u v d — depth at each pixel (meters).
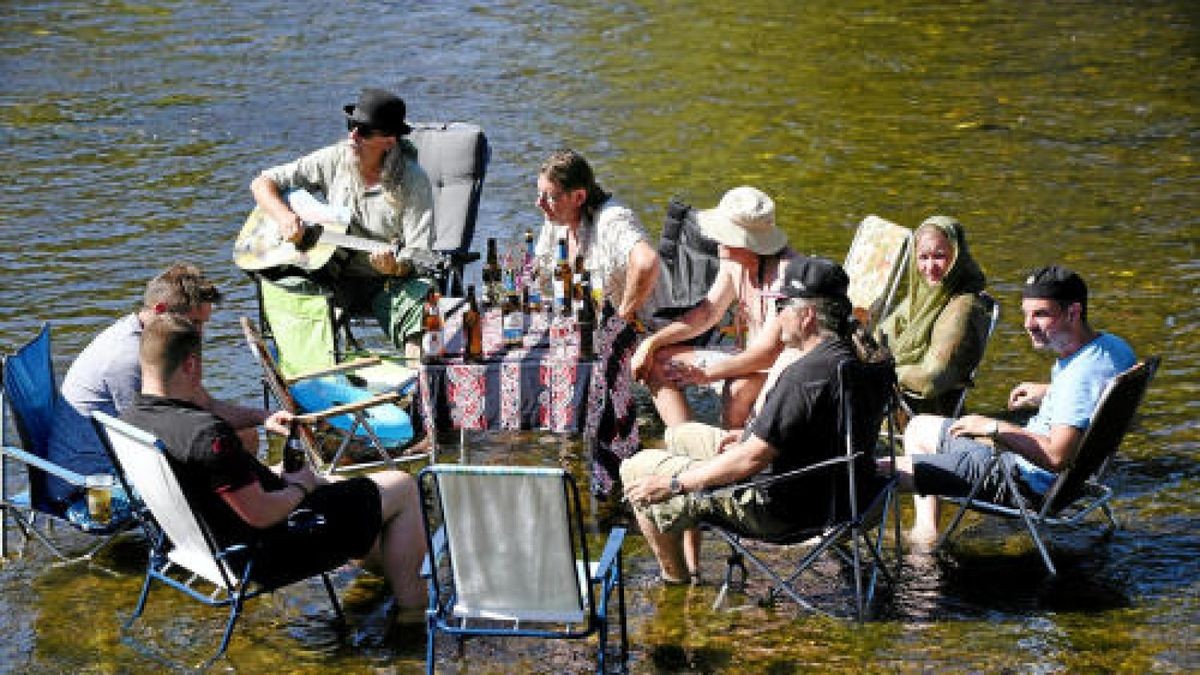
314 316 9.81
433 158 11.40
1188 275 12.81
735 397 9.05
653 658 7.23
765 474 7.41
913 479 8.03
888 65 21.94
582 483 9.38
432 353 8.85
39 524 8.84
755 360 8.88
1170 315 11.84
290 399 8.65
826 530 7.46
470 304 8.91
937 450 8.29
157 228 14.59
